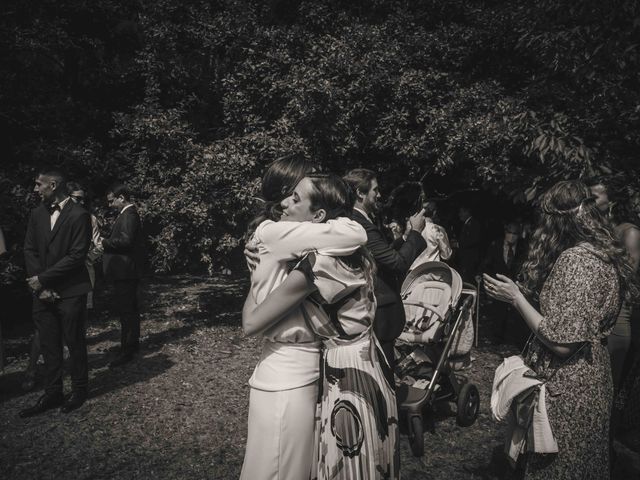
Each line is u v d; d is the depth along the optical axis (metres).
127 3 9.56
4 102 8.10
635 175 4.97
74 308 4.55
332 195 2.23
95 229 6.36
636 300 2.70
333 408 2.20
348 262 2.20
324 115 7.32
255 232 2.22
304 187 2.22
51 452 3.90
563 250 2.60
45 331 4.55
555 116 5.30
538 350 2.59
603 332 2.46
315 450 2.23
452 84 8.01
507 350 6.61
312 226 2.12
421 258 5.66
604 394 2.43
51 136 8.62
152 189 7.27
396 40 8.13
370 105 7.68
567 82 5.80
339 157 8.19
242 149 7.30
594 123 5.22
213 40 7.89
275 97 7.65
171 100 8.62
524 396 2.52
